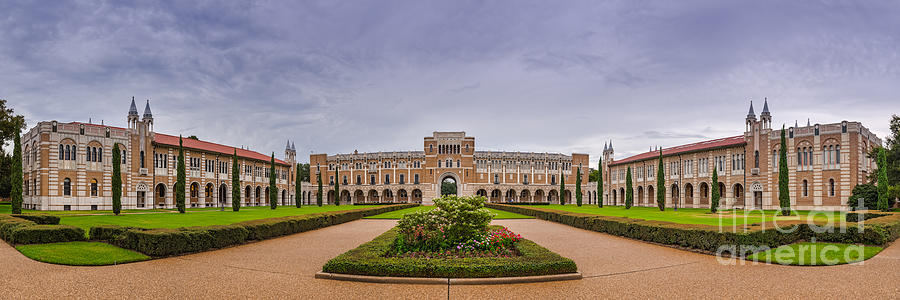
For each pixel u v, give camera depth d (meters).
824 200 58.94
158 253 18.31
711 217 41.81
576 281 14.16
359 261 14.52
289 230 29.11
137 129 69.38
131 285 13.36
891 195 48.91
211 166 82.75
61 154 60.50
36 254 18.02
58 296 12.05
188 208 73.62
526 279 13.85
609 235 28.66
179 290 12.80
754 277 14.67
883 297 12.08
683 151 82.31
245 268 16.28
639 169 97.06
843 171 57.22
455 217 17.66
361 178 119.62
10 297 11.91
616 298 12.16
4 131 61.47
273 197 72.00
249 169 93.00
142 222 33.62
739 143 70.62
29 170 63.47
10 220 25.59
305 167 153.88
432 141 114.25
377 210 57.12
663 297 12.26
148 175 70.38
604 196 113.19
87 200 62.34
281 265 16.92
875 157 55.88
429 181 113.12
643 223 26.22
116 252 18.95
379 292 12.64
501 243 18.03
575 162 122.19
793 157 62.62
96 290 12.70
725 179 73.69
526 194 121.62
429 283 13.56
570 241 25.17
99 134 64.31
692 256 19.33
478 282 13.56
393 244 18.64
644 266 16.86
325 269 14.61
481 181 115.12
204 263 17.28
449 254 16.91
